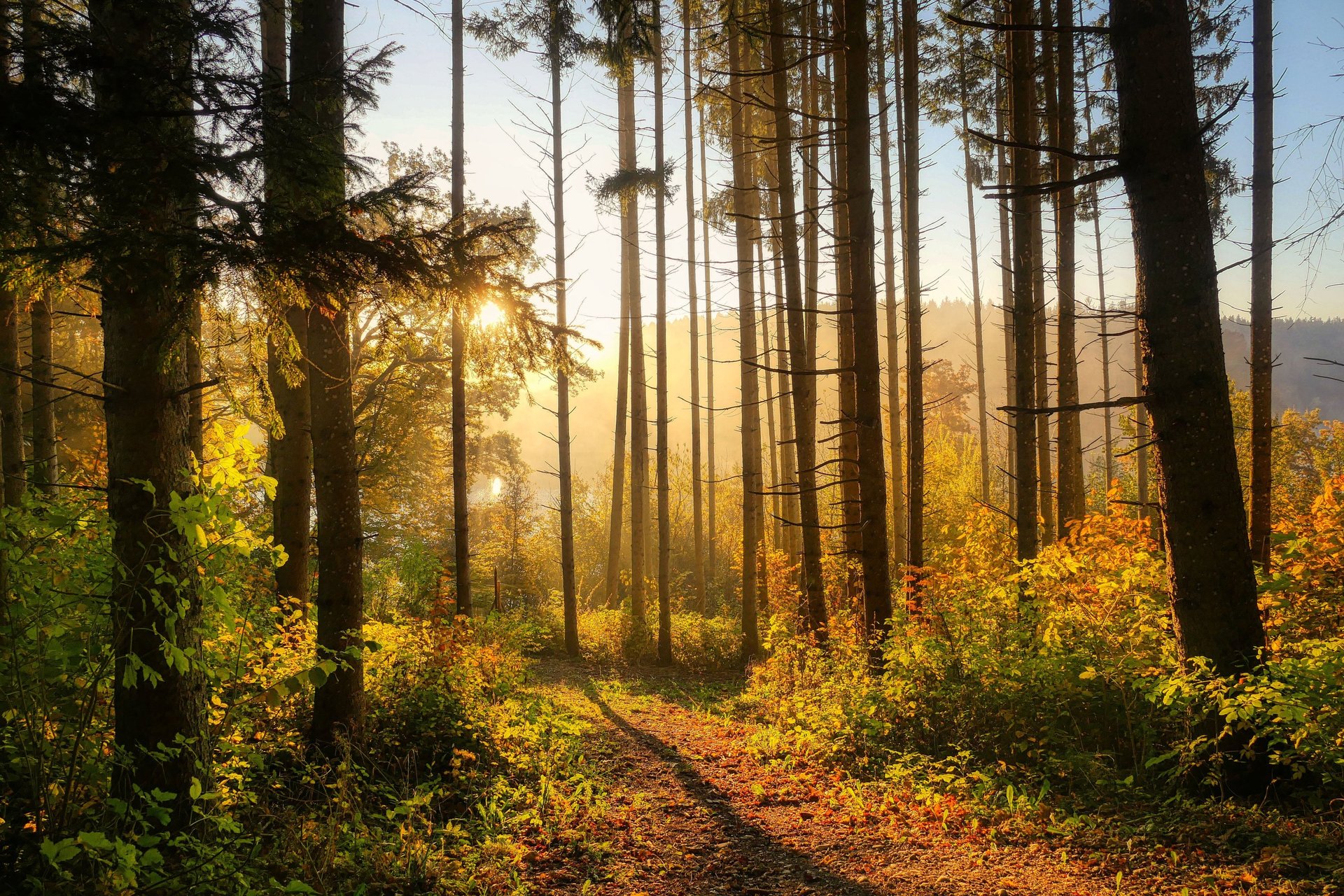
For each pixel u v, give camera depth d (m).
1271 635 6.13
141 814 3.51
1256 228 10.41
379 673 7.75
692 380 21.92
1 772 3.68
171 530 4.12
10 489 7.55
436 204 4.34
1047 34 13.16
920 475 10.95
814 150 16.42
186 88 3.51
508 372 5.25
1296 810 4.88
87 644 3.96
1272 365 10.45
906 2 11.51
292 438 8.51
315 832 4.57
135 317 4.07
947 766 6.75
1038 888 4.39
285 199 4.16
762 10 11.52
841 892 4.63
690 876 4.99
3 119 3.01
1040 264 14.82
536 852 5.33
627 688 13.44
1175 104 5.37
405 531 25.11
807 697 9.31
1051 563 7.87
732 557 27.69
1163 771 5.72
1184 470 5.46
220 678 5.12
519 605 24.50
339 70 4.39
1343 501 6.83
